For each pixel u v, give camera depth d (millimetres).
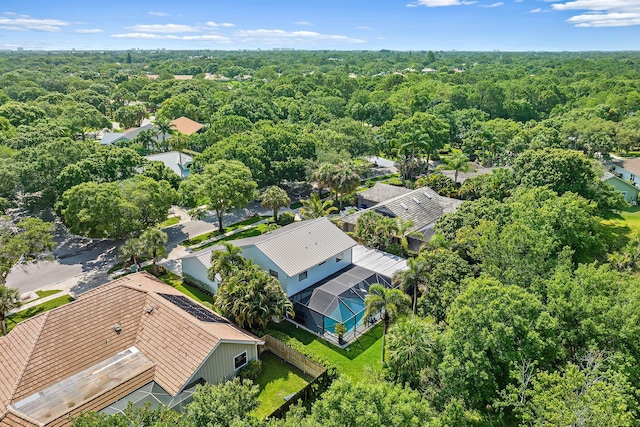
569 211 38562
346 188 63125
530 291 31172
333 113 132250
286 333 37094
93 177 54969
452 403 22609
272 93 156250
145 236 44000
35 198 54469
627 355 24266
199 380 28047
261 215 64125
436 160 97125
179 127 111250
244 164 65875
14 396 24703
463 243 38781
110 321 30781
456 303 27062
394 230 49656
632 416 21000
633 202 66375
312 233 44375
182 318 30500
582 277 29047
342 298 38094
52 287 43500
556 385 21938
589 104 121750
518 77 196625
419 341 25750
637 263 43281
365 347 35281
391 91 158375
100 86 168000
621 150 90688
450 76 183250
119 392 25969
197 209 57969
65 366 27266
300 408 21078
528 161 53469
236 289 33594
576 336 26625
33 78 170625
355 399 19000
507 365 24844
